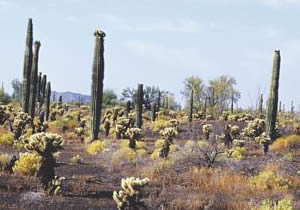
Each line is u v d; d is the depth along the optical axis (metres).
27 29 32.88
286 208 12.41
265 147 29.27
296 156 27.14
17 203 12.81
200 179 17.73
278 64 32.56
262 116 62.38
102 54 32.59
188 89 87.88
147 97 89.50
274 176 18.16
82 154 27.08
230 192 16.09
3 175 16.42
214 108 79.56
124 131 35.00
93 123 32.94
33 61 36.16
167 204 13.70
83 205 13.12
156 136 44.28
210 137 36.59
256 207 13.28
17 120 28.12
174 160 21.08
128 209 11.62
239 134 39.56
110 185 16.70
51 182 14.30
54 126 43.81
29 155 17.44
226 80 86.56
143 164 21.16
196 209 13.45
